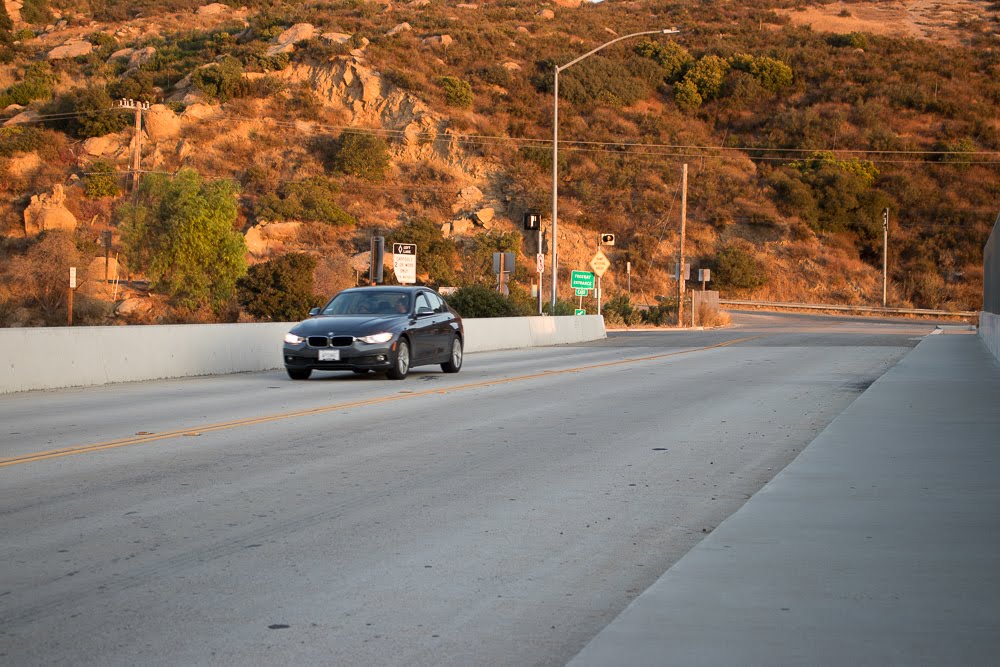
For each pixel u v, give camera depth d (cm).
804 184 8394
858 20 12925
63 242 5925
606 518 777
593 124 9006
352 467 995
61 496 851
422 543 698
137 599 571
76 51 10938
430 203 7694
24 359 1798
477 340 3070
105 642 500
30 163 7756
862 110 9475
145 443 1148
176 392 1762
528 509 808
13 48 11288
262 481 921
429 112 8481
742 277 7606
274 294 5741
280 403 1569
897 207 8425
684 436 1211
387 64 9138
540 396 1667
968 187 8619
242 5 13838
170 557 660
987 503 787
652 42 10844
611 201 8025
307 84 8825
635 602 536
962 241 8175
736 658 452
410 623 529
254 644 496
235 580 608
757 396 1669
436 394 1703
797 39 11362
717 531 698
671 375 2094
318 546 689
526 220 3853
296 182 7544
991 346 2788
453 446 1130
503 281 4006
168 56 9788
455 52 9725
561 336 3634
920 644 469
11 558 657
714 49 10625
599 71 9750
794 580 577
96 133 8156
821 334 4256
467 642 499
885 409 1396
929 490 838
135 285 6209
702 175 8550
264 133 8219
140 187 6266
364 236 7150
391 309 2059
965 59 10756
